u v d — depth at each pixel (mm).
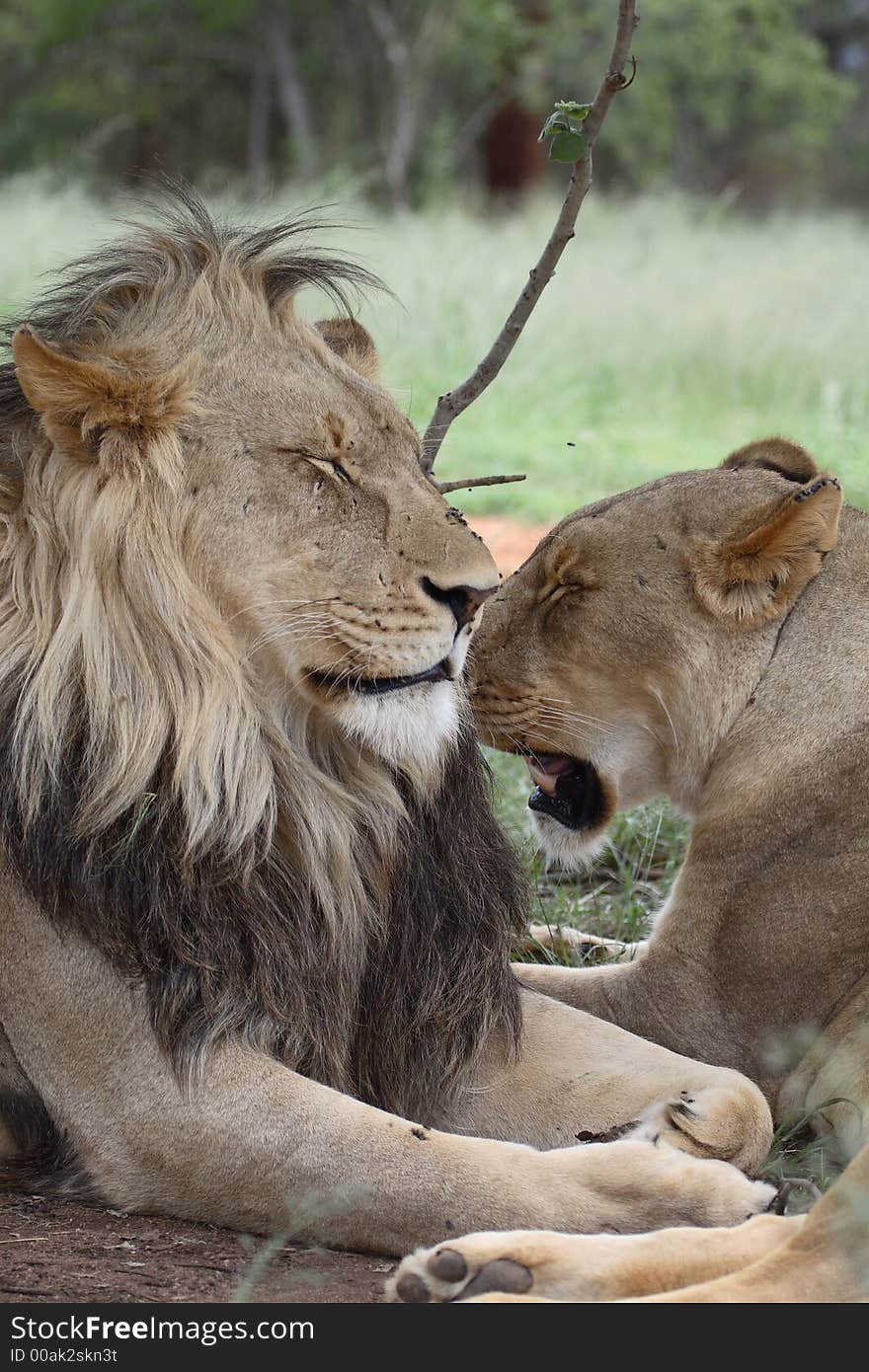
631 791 7941
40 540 5723
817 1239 4766
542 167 57812
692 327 26516
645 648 7617
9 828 5688
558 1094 6223
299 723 5957
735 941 7137
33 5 57062
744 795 7277
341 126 58844
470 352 23484
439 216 40281
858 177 69688
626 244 34562
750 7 59312
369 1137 5328
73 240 29078
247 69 59969
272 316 6004
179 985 5539
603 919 9008
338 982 5977
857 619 7363
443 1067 6191
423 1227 5246
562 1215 5234
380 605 5715
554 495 18578
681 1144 5840
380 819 6125
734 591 7457
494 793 7234
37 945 5695
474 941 6336
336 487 5777
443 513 5883
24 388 5586
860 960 6910
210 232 6176
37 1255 5199
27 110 55781
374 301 23875
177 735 5629
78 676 5652
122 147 58375
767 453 8273
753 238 40000
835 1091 6742
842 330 26000
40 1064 5730
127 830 5602
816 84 59812
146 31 57656
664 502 7750
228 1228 5496
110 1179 5621
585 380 24359
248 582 5738
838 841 7031
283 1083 5469
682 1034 7164
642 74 56531
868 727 7094
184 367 5668
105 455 5633
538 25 58062
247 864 5707
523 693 7828
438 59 56281
